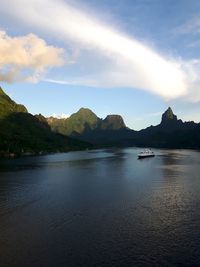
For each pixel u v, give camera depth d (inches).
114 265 1560.0
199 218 2310.5
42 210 2539.4
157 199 2950.3
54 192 3297.2
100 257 1643.7
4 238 1911.9
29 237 1924.2
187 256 1651.1
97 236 1939.0
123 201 2866.6
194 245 1788.9
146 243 1823.3
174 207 2637.8
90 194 3191.4
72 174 4854.8
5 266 1557.6
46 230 2049.7
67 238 1908.2
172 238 1900.8
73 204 2748.5
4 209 2573.8
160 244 1808.6
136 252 1701.5
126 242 1840.6
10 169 5605.3
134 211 2512.3
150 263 1576.0
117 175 4736.7
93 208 2608.3
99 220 2263.8
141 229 2064.5
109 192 3302.2
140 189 3479.3
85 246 1782.7
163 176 4591.5
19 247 1772.9
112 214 2422.5
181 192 3294.8
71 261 1603.1
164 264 1565.0
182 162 7175.2
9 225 2155.5
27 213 2450.8
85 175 4729.3
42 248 1759.4
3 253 1700.3
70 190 3415.4
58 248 1759.4
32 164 6702.8
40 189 3472.0
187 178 4360.2
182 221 2235.5
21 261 1606.8
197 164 6574.8
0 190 3405.5
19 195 3132.4
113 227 2106.3
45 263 1583.4
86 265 1560.0
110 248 1755.7
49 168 5812.0
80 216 2365.9
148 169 5610.2
